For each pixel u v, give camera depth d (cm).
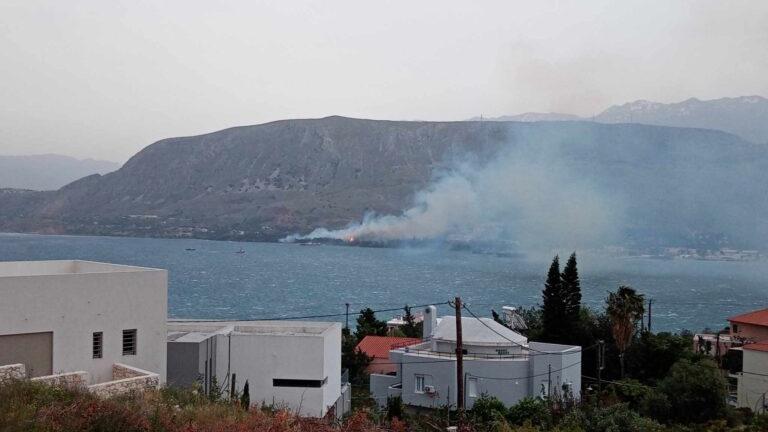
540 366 5606
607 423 4191
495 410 4753
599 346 6581
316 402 4322
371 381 6291
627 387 6291
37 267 4178
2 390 2233
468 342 5894
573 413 4412
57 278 3453
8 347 3309
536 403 4841
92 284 3562
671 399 5575
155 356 3781
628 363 7319
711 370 5712
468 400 5634
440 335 6062
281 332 4853
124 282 3675
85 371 3497
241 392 4309
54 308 3431
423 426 4100
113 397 2577
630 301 7175
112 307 3628
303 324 4966
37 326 3378
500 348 5866
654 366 7288
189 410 2591
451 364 5697
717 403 5475
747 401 6906
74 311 3494
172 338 4166
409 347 6322
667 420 5412
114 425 2038
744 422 5303
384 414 4647
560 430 4034
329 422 2950
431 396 5728
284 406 3875
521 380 5606
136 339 3719
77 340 3497
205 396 3250
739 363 8194
